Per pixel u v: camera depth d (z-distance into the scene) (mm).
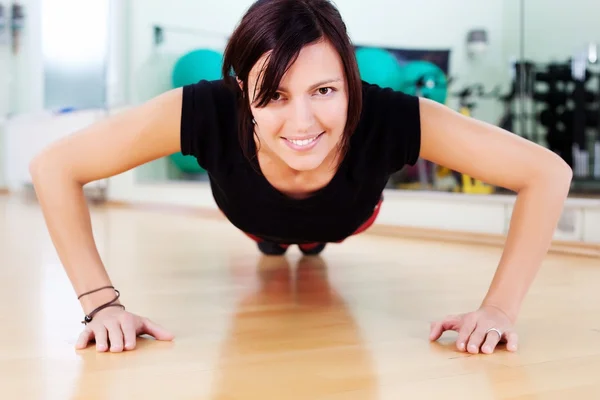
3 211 4480
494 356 1075
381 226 3209
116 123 1215
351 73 1030
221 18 4879
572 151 3916
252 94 1010
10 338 1192
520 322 1319
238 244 2691
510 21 4605
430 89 4555
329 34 996
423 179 3559
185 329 1267
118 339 1116
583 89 3928
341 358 1063
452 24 4945
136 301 1537
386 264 2148
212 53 4453
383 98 1206
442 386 917
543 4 4141
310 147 1033
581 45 3938
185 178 4844
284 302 1531
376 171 1240
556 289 1688
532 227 1183
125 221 3758
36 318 1353
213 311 1432
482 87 4758
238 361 1047
